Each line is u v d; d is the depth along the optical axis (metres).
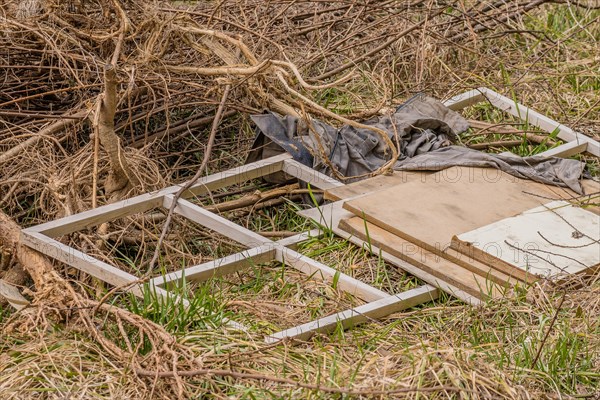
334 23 6.07
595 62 6.53
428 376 3.59
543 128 5.76
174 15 5.22
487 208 4.71
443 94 6.16
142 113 5.34
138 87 5.12
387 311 4.13
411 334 4.00
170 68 5.11
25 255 4.27
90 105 4.56
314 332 3.93
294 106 5.46
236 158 5.51
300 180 5.11
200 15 5.41
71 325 3.93
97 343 3.83
